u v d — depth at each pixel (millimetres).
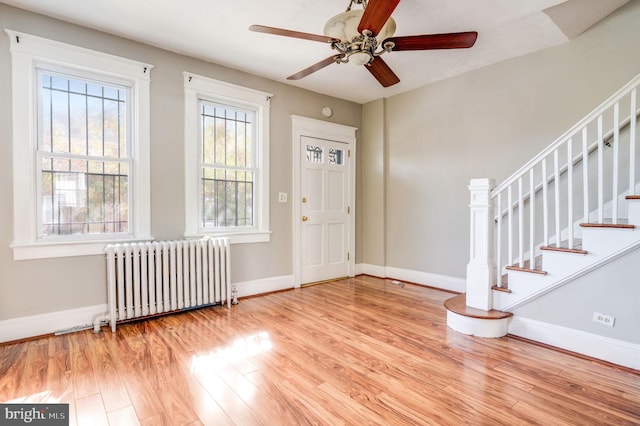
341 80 4012
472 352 2357
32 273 2576
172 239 3240
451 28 2805
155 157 3137
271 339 2572
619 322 2152
